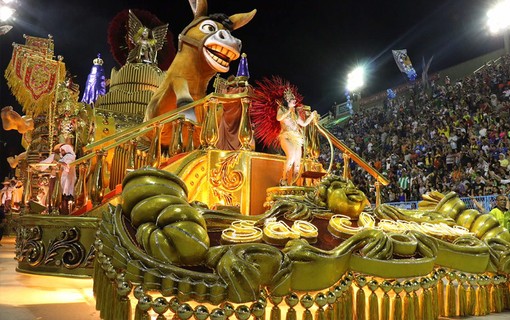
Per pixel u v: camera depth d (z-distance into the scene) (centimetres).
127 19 1095
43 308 360
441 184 1730
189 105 530
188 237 258
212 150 495
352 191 362
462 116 2100
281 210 346
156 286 243
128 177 296
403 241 323
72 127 980
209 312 245
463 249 356
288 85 530
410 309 316
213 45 676
